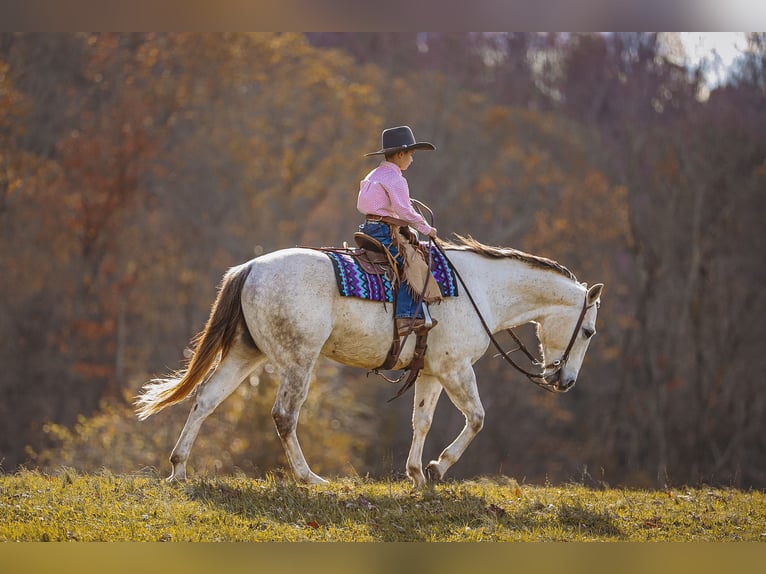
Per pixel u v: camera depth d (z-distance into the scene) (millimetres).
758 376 30188
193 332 30781
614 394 30750
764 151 30797
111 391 29109
